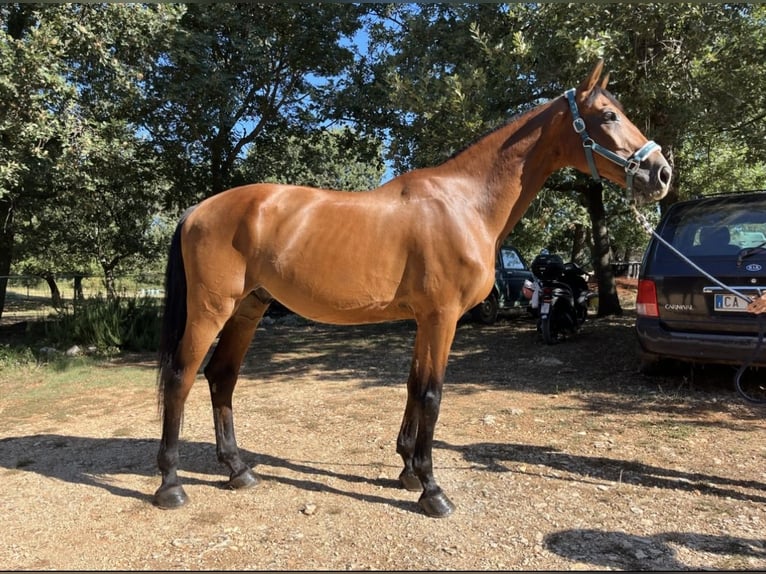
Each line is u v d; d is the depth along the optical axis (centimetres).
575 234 1881
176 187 1051
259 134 1115
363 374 620
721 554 229
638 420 410
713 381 511
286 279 280
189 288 289
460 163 292
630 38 559
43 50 580
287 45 983
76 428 436
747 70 545
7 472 339
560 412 439
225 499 296
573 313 771
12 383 614
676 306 452
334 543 246
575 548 237
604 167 275
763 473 311
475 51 738
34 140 633
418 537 250
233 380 324
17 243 1174
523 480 310
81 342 842
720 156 913
